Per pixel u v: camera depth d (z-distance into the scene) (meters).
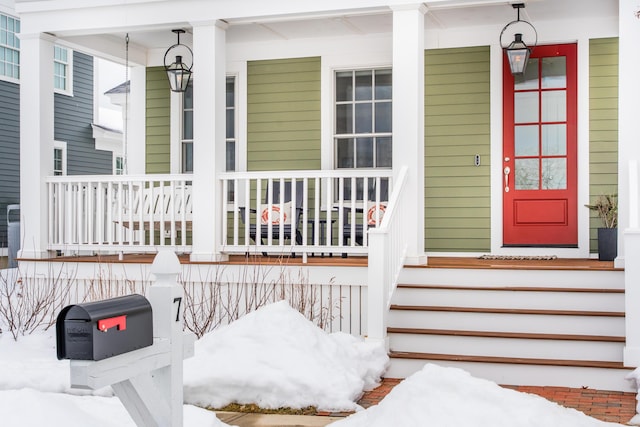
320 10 7.43
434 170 9.22
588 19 8.69
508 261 7.99
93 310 2.73
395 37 7.25
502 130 9.00
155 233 10.44
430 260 8.29
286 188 9.65
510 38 8.94
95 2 8.03
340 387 5.19
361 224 9.21
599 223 8.73
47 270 8.21
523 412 3.74
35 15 8.32
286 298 7.25
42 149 8.38
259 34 9.38
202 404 5.25
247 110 9.86
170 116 10.23
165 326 3.22
